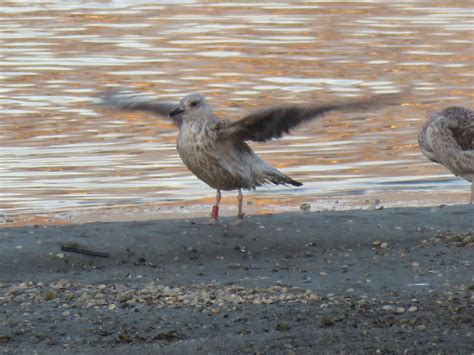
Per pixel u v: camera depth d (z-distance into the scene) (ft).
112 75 98.12
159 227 49.55
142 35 118.32
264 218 51.44
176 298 40.34
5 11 133.49
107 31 120.88
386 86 92.99
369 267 44.86
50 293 40.63
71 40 115.24
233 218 51.98
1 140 76.07
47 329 36.99
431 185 65.57
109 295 40.91
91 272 44.52
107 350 34.71
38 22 126.11
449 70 99.86
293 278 43.39
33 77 97.14
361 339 35.47
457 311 38.50
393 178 67.05
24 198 62.75
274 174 50.49
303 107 46.44
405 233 49.60
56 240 47.26
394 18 129.49
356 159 71.82
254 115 47.29
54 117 82.84
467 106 86.12
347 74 98.27
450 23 125.70
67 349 34.94
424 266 44.75
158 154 73.10
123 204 61.46
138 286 42.34
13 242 46.91
